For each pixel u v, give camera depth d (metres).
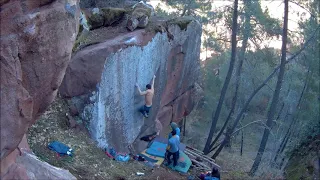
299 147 15.81
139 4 13.60
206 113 26.34
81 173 9.58
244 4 16.84
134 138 12.80
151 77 13.11
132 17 12.49
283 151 19.98
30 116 5.50
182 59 15.35
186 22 15.02
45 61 5.55
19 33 5.05
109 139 11.57
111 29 12.70
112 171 10.41
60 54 5.77
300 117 19.53
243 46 18.17
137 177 10.77
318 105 18.00
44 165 6.41
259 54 18.12
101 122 11.05
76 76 10.67
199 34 16.50
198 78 18.70
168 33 13.82
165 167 12.12
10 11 4.95
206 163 13.84
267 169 16.33
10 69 5.02
